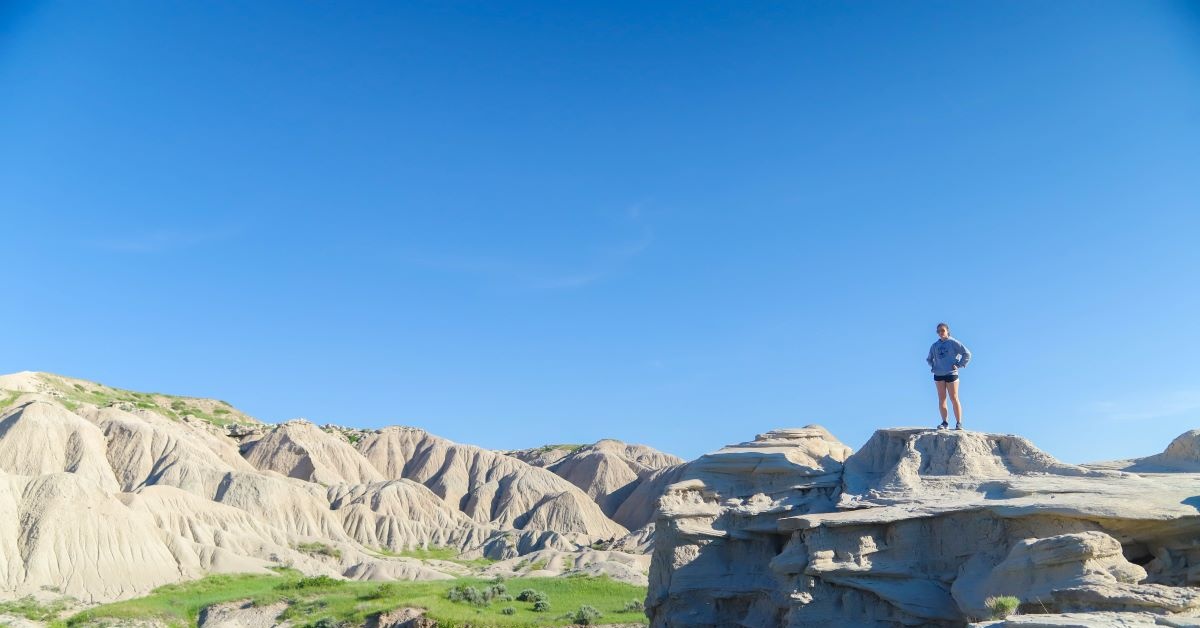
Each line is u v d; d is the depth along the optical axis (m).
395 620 59.12
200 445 149.62
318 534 126.19
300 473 160.62
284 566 97.50
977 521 26.45
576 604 67.38
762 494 34.03
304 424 176.38
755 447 35.91
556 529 150.50
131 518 90.81
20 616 70.69
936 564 26.98
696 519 34.12
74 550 83.62
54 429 130.88
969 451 29.56
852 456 34.22
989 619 22.45
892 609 26.83
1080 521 24.14
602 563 92.44
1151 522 23.17
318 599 70.44
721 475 35.47
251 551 101.62
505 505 160.88
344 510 136.12
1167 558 23.50
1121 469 28.05
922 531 27.47
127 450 138.00
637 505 163.50
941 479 29.06
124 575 83.56
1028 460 28.98
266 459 164.12
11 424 128.38
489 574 103.25
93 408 148.88
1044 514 24.64
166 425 152.00
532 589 73.88
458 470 177.88
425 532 139.62
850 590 27.64
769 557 32.53
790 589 28.89
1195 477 25.58
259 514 124.50
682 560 33.50
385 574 100.69
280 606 70.06
